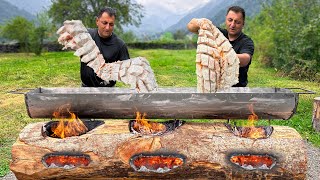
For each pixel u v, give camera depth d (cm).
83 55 393
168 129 364
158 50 3272
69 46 396
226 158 341
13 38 2589
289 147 340
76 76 1256
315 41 1306
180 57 2259
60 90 412
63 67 1539
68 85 1102
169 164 346
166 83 1144
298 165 339
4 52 2648
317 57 1320
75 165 345
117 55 466
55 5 2861
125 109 346
